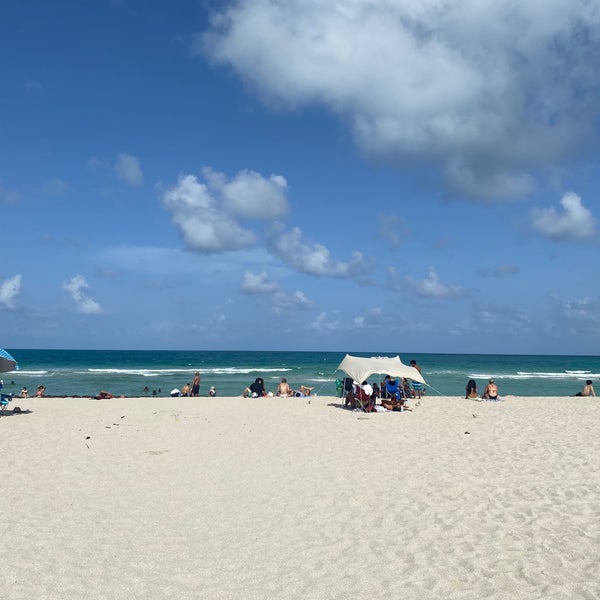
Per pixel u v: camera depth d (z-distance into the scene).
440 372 69.19
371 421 15.62
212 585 5.32
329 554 6.08
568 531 6.70
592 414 17.50
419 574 5.55
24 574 5.46
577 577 5.42
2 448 11.16
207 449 11.52
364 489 8.55
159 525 6.97
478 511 7.48
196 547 6.27
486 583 5.32
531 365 97.19
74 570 5.60
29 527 6.77
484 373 66.69
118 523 7.02
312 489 8.56
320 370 65.12
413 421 15.66
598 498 8.01
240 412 17.66
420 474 9.44
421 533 6.69
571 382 51.31
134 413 17.17
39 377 50.81
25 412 17.22
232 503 7.87
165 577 5.48
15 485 8.55
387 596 5.07
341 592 5.16
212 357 117.25
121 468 9.78
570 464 10.14
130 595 5.08
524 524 6.96
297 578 5.47
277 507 7.69
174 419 15.81
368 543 6.39
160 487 8.63
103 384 43.66
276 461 10.45
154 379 49.06
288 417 16.42
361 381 18.36
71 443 11.88
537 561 5.82
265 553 6.11
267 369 67.00
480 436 13.12
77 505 7.68
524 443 12.22
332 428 14.30
